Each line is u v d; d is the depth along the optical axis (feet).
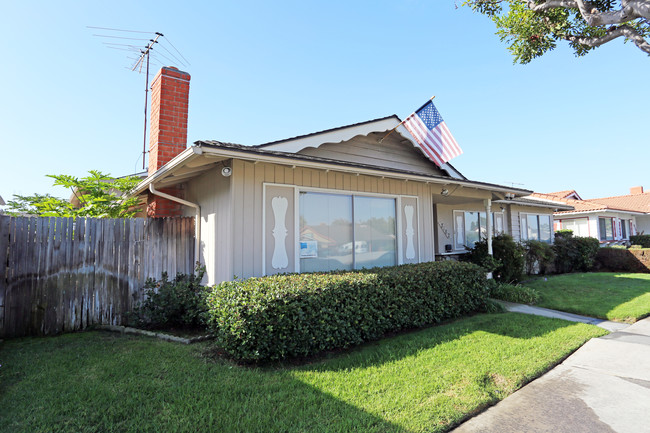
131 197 25.82
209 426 8.66
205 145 13.79
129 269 20.04
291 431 8.52
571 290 30.71
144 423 8.79
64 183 24.52
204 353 14.26
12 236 17.35
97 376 11.73
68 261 18.52
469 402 10.21
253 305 12.59
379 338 17.13
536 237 50.62
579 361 14.24
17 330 17.16
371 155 27.25
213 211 19.42
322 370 12.63
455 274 21.62
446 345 15.58
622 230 78.02
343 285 15.21
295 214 19.34
